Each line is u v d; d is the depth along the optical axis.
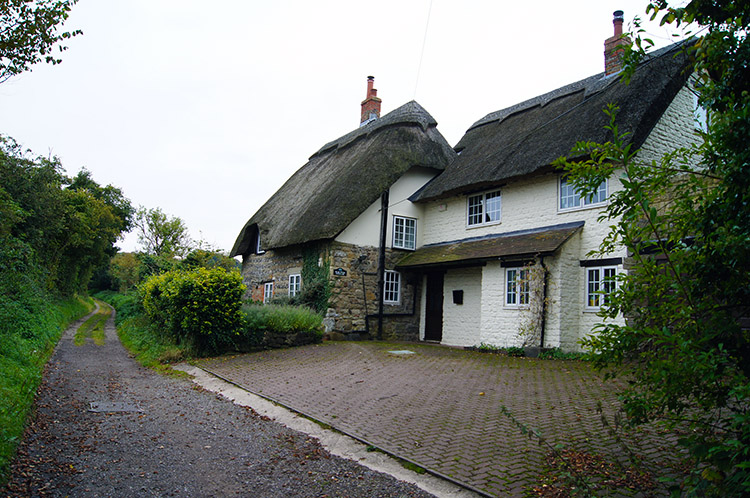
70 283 30.00
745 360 2.95
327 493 4.22
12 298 12.25
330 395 7.80
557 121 14.42
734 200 2.84
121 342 16.67
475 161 16.08
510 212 14.12
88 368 10.62
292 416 6.73
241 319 12.70
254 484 4.42
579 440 5.25
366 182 16.12
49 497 3.99
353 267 15.83
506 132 16.91
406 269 16.39
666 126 12.07
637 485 4.00
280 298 16.86
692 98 12.62
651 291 3.17
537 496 3.96
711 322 2.97
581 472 4.31
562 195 12.80
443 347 14.41
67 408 6.90
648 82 12.02
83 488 4.22
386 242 16.58
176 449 5.36
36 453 4.98
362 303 15.90
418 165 17.22
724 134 2.90
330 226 15.23
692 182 3.13
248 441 5.70
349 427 6.06
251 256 21.69
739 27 3.04
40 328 12.64
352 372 9.70
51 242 21.33
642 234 3.26
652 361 2.96
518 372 9.57
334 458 5.11
